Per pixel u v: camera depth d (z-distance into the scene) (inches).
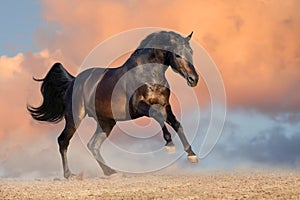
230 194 389.4
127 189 438.0
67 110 604.1
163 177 526.6
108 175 564.1
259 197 371.6
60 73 631.8
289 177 491.2
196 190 416.5
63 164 599.8
